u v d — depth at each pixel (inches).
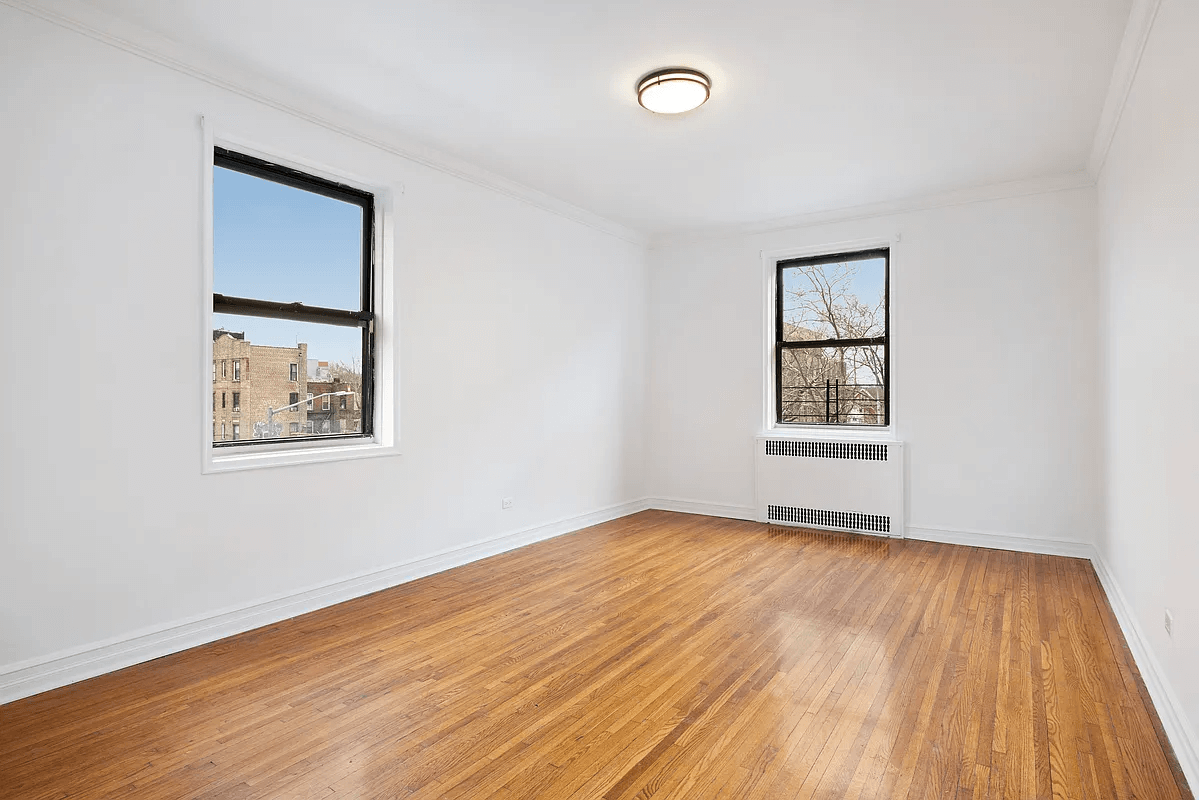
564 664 113.0
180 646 119.4
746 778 79.1
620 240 248.7
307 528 141.3
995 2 104.3
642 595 151.6
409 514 164.1
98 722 92.7
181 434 120.3
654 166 182.2
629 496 255.1
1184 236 87.0
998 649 119.0
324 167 144.9
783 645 121.3
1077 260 185.6
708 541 206.4
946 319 205.2
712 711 96.2
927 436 208.2
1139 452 118.1
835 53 120.7
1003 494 196.4
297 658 115.6
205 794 75.9
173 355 119.3
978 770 80.6
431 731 90.4
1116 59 122.3
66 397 105.8
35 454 102.6
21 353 101.1
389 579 158.4
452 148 169.2
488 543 187.5
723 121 151.8
